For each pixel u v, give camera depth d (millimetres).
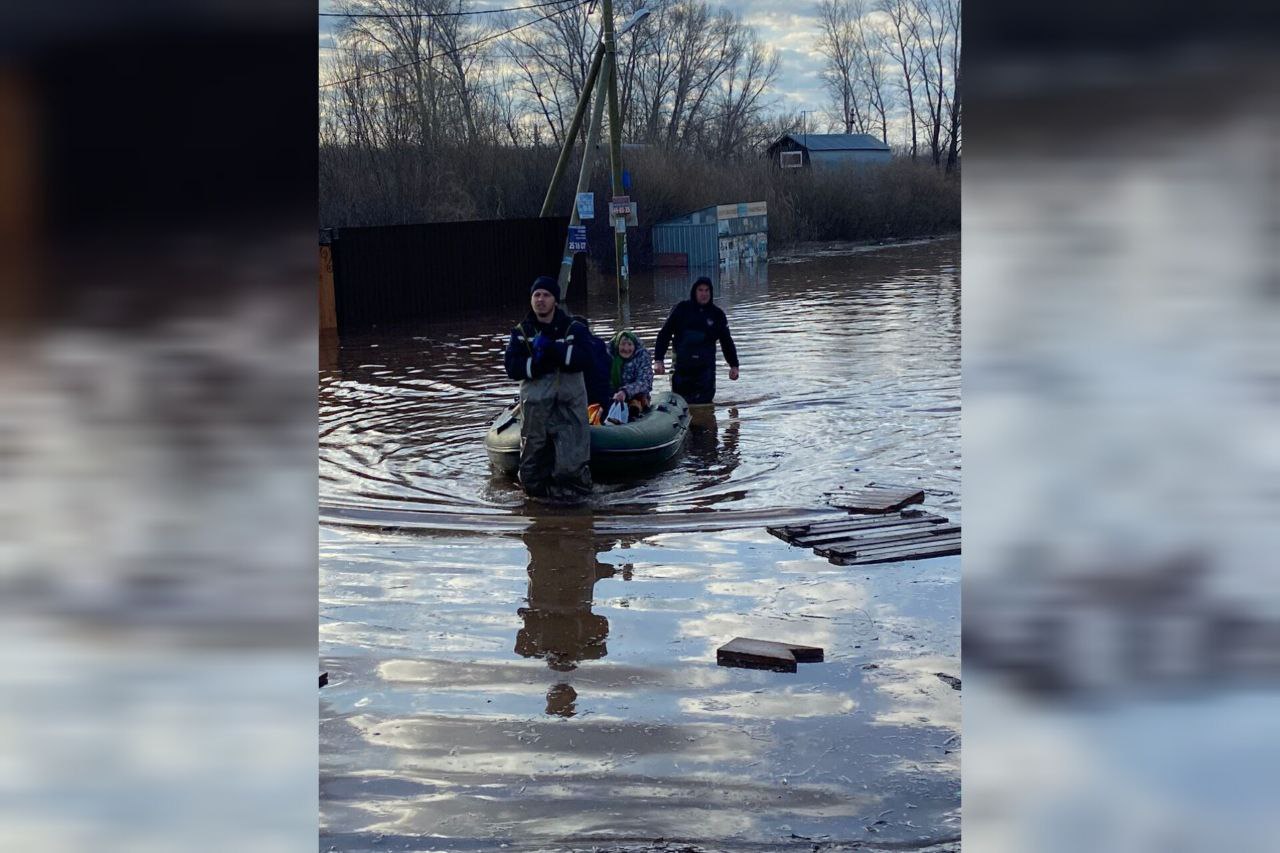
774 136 69812
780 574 6812
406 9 39812
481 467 10070
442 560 7191
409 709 4902
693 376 12891
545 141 41125
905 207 55406
